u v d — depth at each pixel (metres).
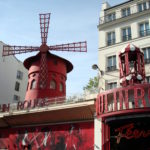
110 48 18.36
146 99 13.11
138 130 14.35
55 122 18.50
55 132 18.19
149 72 16.05
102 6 20.58
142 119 13.54
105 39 18.95
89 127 16.64
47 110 18.08
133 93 13.59
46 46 23.84
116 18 19.34
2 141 21.30
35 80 23.16
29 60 24.47
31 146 19.11
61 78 24.08
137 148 15.50
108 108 14.49
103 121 15.73
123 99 13.64
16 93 32.19
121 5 19.41
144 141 15.41
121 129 14.77
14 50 25.52
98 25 19.70
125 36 18.23
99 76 17.92
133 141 15.68
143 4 18.58
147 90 13.22
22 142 19.78
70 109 17.08
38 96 22.00
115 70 17.31
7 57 31.72
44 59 23.19
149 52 16.64
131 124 14.49
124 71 15.48
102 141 15.37
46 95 22.03
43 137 18.67
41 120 19.06
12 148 20.25
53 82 23.31
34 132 19.39
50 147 18.00
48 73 23.12
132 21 18.17
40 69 22.86
